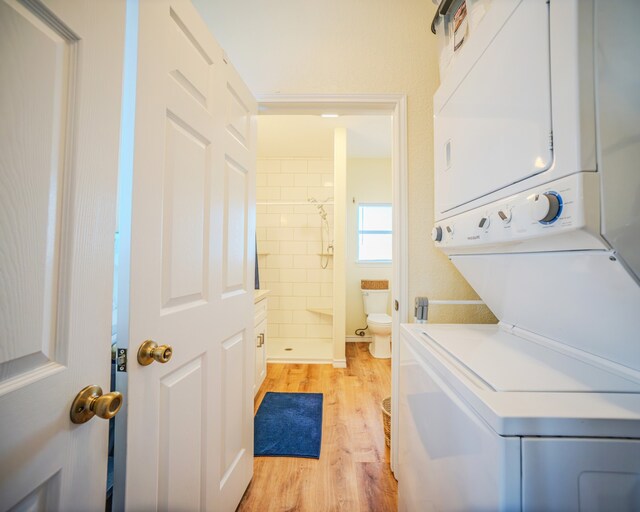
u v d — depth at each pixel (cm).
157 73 76
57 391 50
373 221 405
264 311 265
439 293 148
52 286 49
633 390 60
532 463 50
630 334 62
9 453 43
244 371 133
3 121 42
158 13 77
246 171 134
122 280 68
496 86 77
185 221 89
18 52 43
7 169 42
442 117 114
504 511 49
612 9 54
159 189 77
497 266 90
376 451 167
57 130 50
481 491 55
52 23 48
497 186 76
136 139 69
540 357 80
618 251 52
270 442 174
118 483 67
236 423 124
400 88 150
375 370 294
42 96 47
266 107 153
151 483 75
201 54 97
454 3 109
